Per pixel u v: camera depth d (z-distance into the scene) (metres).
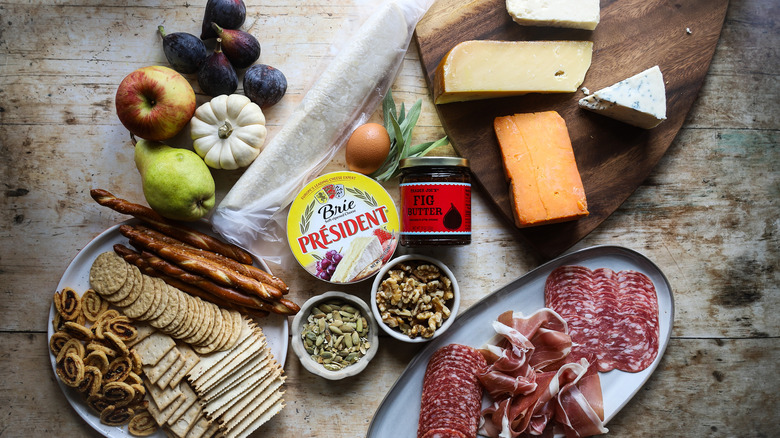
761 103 1.48
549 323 1.37
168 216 1.27
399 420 1.37
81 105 1.39
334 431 1.39
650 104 1.34
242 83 1.39
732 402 1.45
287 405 1.39
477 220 1.45
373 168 1.34
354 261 1.33
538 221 1.33
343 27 1.44
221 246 1.33
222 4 1.30
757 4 1.48
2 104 1.38
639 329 1.39
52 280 1.38
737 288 1.47
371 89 1.37
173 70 1.33
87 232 1.39
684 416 1.44
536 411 1.35
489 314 1.42
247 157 1.33
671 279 1.46
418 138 1.45
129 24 1.40
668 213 1.47
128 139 1.40
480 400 1.34
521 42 1.35
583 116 1.41
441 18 1.40
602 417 1.37
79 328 1.25
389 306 1.33
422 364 1.39
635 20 1.42
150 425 1.30
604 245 1.39
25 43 1.38
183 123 1.29
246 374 1.29
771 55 1.48
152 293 1.27
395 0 1.34
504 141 1.36
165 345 1.28
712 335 1.46
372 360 1.41
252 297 1.30
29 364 1.36
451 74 1.32
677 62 1.42
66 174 1.38
